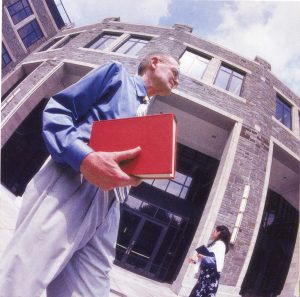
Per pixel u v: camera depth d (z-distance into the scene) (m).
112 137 0.92
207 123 10.76
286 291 8.23
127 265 11.55
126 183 0.83
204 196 13.15
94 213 0.97
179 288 7.23
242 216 8.30
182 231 12.48
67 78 12.33
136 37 12.55
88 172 0.83
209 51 11.62
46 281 0.85
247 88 10.97
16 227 0.90
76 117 0.99
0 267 0.80
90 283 1.10
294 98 12.46
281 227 14.17
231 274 7.74
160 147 0.82
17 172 13.06
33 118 13.76
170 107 10.51
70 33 15.21
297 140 11.28
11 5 15.38
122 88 1.10
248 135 9.77
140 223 12.34
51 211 0.87
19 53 15.91
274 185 13.48
